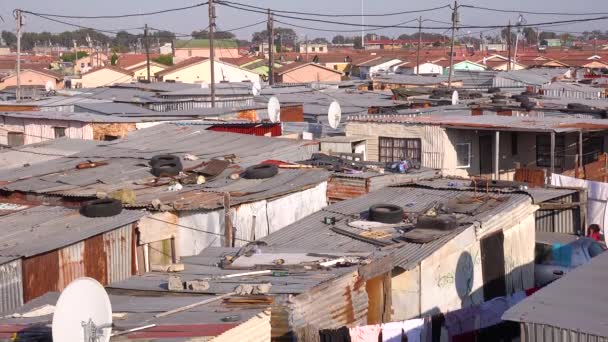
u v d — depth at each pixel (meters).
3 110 39.00
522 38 139.12
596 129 27.59
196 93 45.53
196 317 11.50
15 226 17.09
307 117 40.84
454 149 30.05
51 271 15.76
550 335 10.03
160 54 116.94
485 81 61.66
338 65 100.50
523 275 19.19
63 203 19.80
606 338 9.63
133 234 17.55
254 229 19.50
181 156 23.62
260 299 12.45
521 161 31.88
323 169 22.38
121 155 23.95
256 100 44.50
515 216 18.77
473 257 17.42
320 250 16.06
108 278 16.95
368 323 14.89
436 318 14.13
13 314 12.70
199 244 18.72
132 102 41.25
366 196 20.41
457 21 50.75
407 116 33.12
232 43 112.00
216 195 19.48
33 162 24.02
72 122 31.97
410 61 92.31
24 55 137.38
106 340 9.84
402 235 16.80
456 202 19.06
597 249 19.78
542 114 35.56
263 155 23.97
